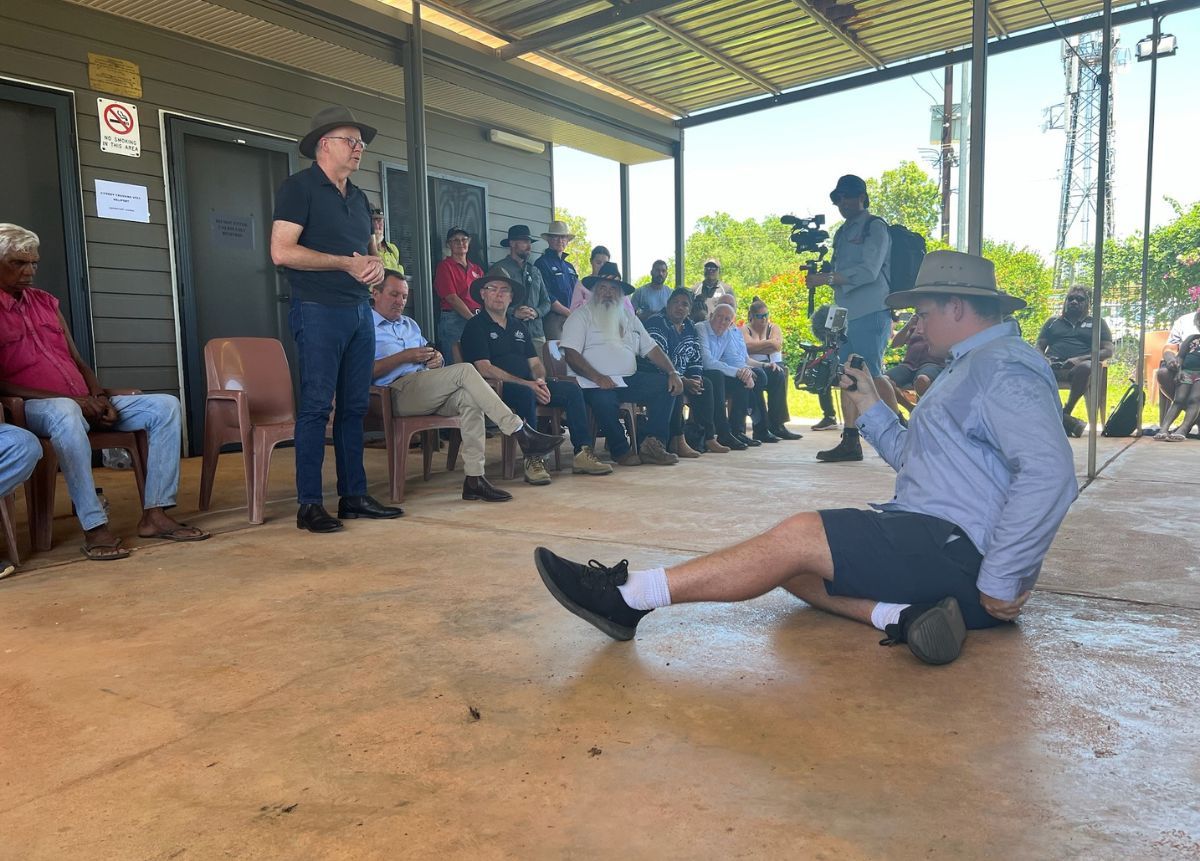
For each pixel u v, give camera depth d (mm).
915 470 1846
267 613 2207
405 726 1506
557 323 7195
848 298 5273
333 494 4164
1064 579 2430
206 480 3732
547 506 3754
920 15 6410
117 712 1591
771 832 1137
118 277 5582
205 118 5988
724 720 1504
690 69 7430
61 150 5270
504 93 7148
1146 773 1289
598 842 1121
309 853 1109
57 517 3660
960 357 1845
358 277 3129
